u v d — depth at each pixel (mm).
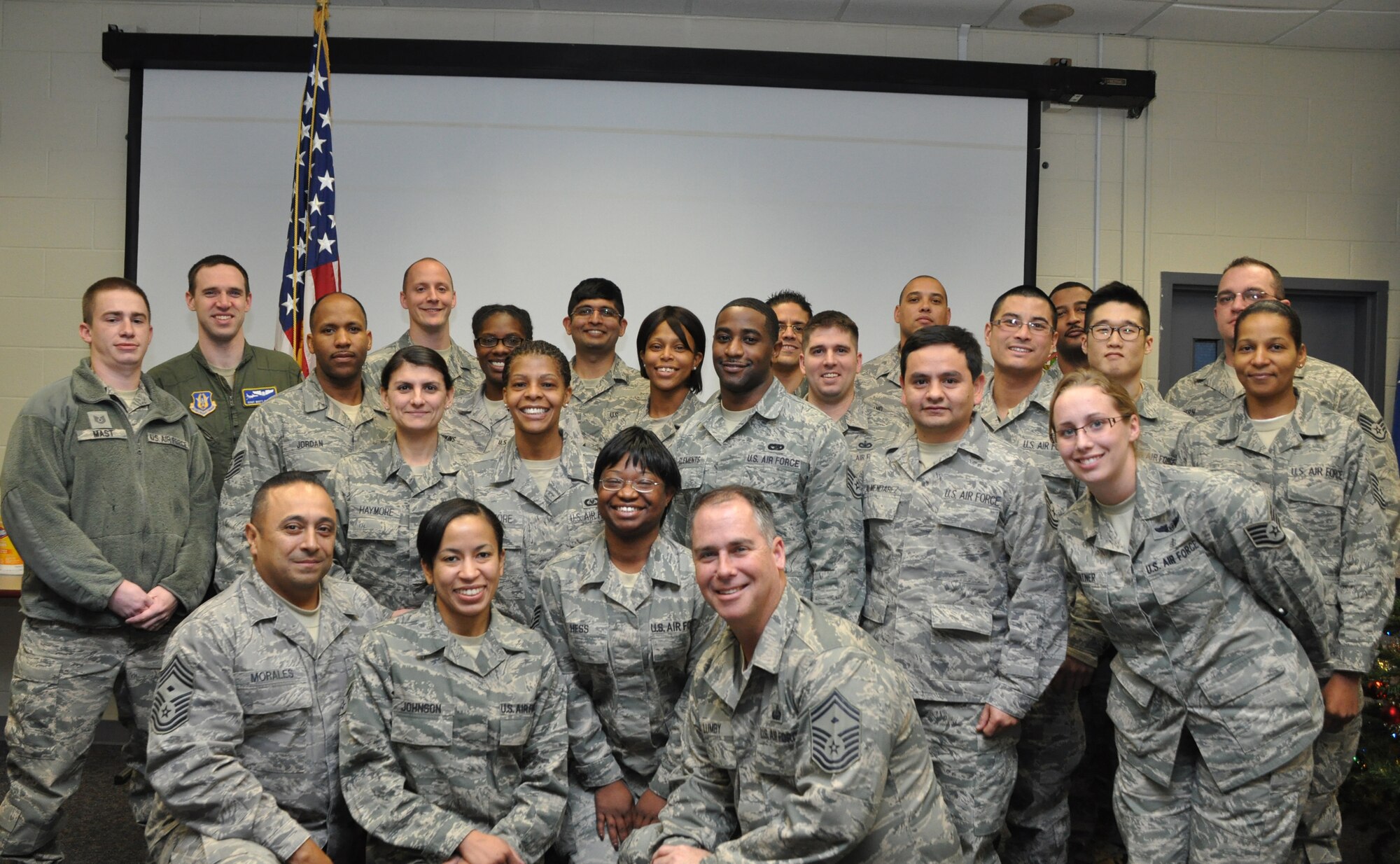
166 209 4480
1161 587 2160
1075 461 2178
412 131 4562
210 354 3316
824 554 2602
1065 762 2730
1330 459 2568
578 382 3627
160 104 4492
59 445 2705
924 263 4695
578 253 4602
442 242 4566
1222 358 3453
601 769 2471
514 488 2756
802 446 2658
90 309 2805
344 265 4539
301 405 3029
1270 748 2104
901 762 1939
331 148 3818
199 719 2201
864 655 1914
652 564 2492
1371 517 2512
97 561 2629
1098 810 3113
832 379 3154
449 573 2287
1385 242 4992
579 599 2490
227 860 2076
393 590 2752
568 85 4605
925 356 2496
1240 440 2721
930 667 2451
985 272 4715
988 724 2375
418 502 2779
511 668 2338
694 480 2723
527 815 2264
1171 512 2172
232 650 2260
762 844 1875
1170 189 4914
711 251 4637
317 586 2400
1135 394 3123
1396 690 2926
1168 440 2996
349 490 2775
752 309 2674
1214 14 4613
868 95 4684
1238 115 4938
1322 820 2574
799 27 4738
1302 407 2664
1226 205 4934
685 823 2096
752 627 1978
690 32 4695
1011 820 2781
